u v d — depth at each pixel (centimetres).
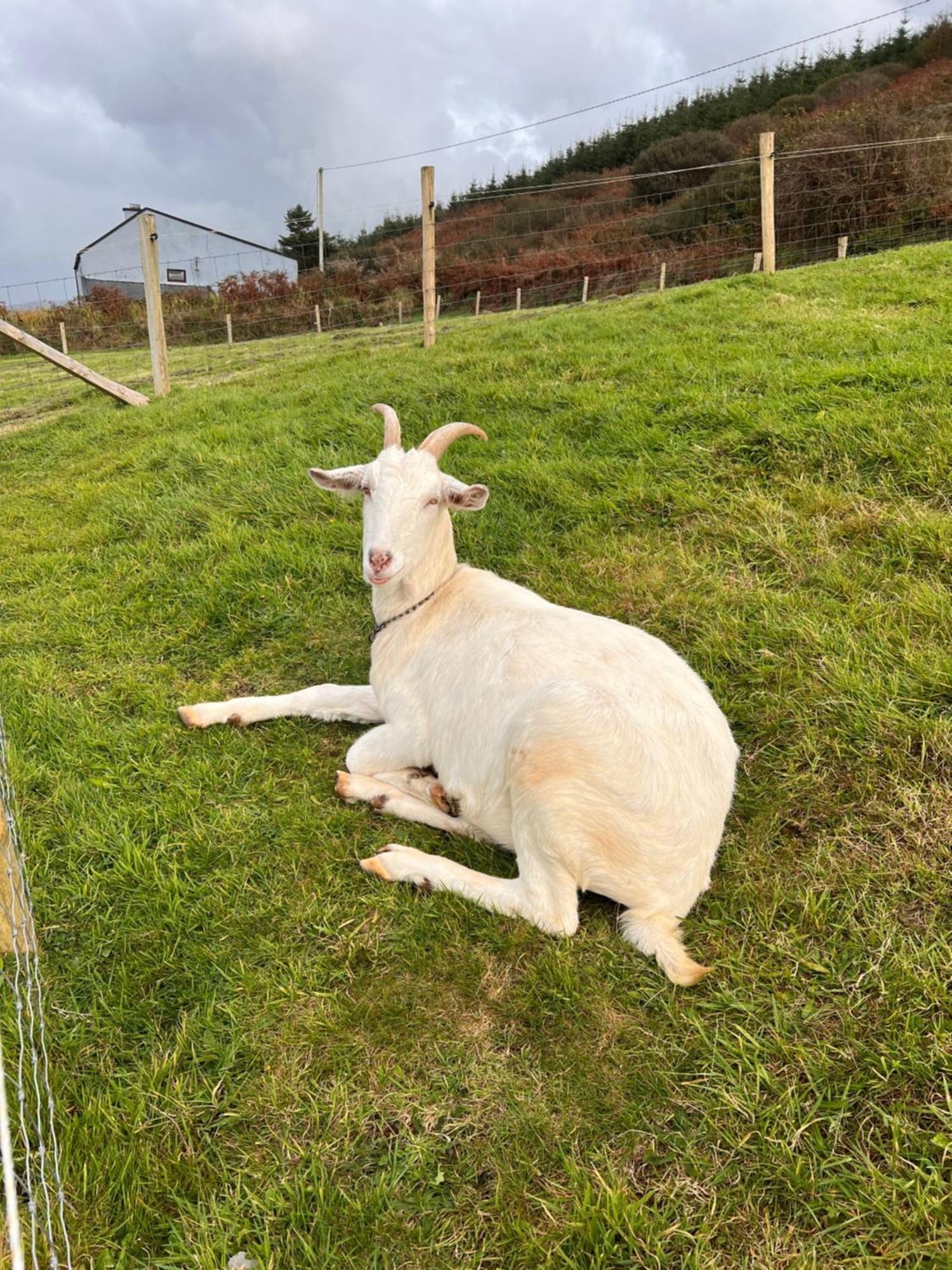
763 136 1080
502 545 471
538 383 669
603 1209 184
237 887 281
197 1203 197
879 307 799
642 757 248
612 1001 236
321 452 618
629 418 562
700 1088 211
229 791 328
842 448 468
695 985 238
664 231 2538
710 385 591
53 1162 196
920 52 4012
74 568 528
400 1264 182
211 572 489
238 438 687
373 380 779
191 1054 228
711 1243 182
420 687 313
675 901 253
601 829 248
